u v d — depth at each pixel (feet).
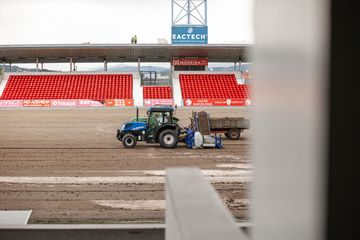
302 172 2.68
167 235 9.90
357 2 2.47
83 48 141.49
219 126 78.69
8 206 33.22
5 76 157.48
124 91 151.84
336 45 2.48
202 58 158.30
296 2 2.78
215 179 42.68
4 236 15.23
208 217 6.21
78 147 68.85
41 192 37.96
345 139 2.49
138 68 160.04
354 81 2.48
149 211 31.40
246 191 37.50
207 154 59.88
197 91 150.41
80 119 114.93
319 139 2.50
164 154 60.03
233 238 5.22
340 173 2.49
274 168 3.28
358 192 2.49
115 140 78.54
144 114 124.47
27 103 143.54
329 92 2.48
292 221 2.85
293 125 2.84
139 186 39.88
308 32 2.59
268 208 3.46
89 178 43.83
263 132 3.53
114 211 31.53
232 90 151.94
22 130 94.63
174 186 8.54
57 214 30.96
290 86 2.90
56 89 151.84
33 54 153.28
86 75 159.33
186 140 67.00
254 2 3.72
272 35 3.26
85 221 29.04
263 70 3.49
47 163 53.88
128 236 15.05
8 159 56.95
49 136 85.20
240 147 67.26
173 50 145.79
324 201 2.50
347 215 2.49
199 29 145.28
